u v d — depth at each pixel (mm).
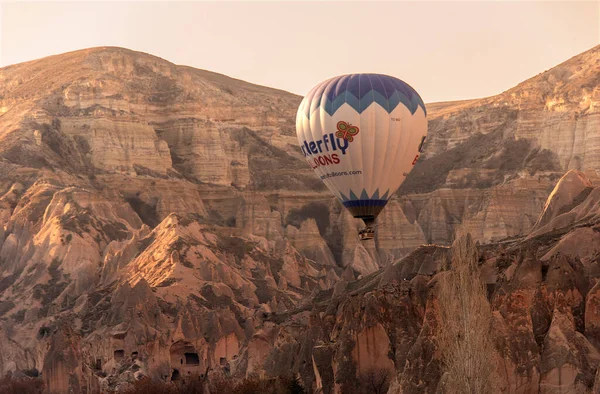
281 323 132000
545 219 128375
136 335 141375
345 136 92250
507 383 73875
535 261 81000
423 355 76812
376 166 92688
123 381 126125
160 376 131000
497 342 74688
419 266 120562
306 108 95750
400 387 76625
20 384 127125
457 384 65562
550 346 75062
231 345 137625
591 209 116500
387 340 87375
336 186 94562
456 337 66125
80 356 122812
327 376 89375
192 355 136750
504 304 78312
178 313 146750
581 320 79938
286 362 100188
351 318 89000
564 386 73250
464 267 67375
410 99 94500
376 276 135625
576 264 83812
